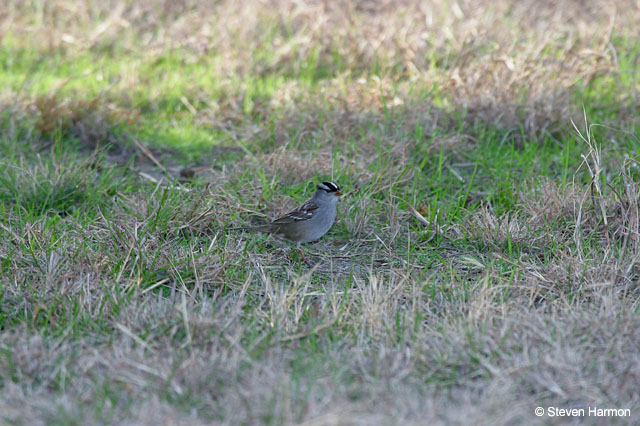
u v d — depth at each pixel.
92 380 7.40
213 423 6.73
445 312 8.97
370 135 14.56
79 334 8.31
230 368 7.45
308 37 19.38
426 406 6.90
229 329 8.30
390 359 7.66
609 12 20.53
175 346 8.09
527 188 12.68
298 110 15.80
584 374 7.45
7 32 20.81
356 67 18.39
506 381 7.30
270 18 21.14
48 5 22.55
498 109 15.15
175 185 12.70
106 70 18.94
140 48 20.25
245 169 13.45
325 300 9.16
